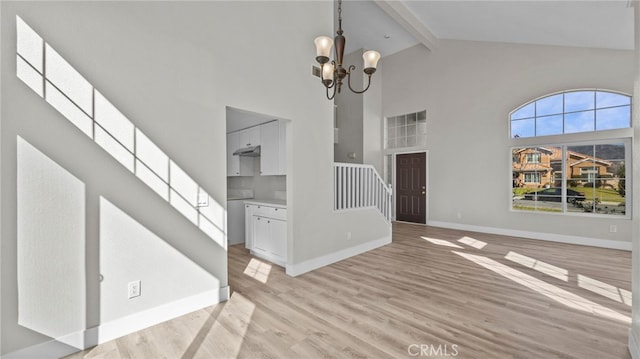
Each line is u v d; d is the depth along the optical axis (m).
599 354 1.73
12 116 1.57
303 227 3.27
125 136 1.96
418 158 6.71
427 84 6.53
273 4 2.92
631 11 3.13
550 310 2.30
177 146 2.21
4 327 1.55
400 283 2.90
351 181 4.07
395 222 6.95
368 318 2.18
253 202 3.98
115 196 1.93
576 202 4.73
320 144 3.47
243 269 3.37
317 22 3.39
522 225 5.21
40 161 1.66
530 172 5.18
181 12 2.24
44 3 1.66
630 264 3.52
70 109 1.75
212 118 2.42
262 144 4.16
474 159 5.80
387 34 6.29
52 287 1.69
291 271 3.15
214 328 2.04
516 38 5.02
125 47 1.96
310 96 3.33
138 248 2.03
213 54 2.43
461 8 4.56
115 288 1.93
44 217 1.67
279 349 1.79
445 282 2.93
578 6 3.34
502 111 5.45
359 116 7.04
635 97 1.67
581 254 4.00
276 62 2.95
